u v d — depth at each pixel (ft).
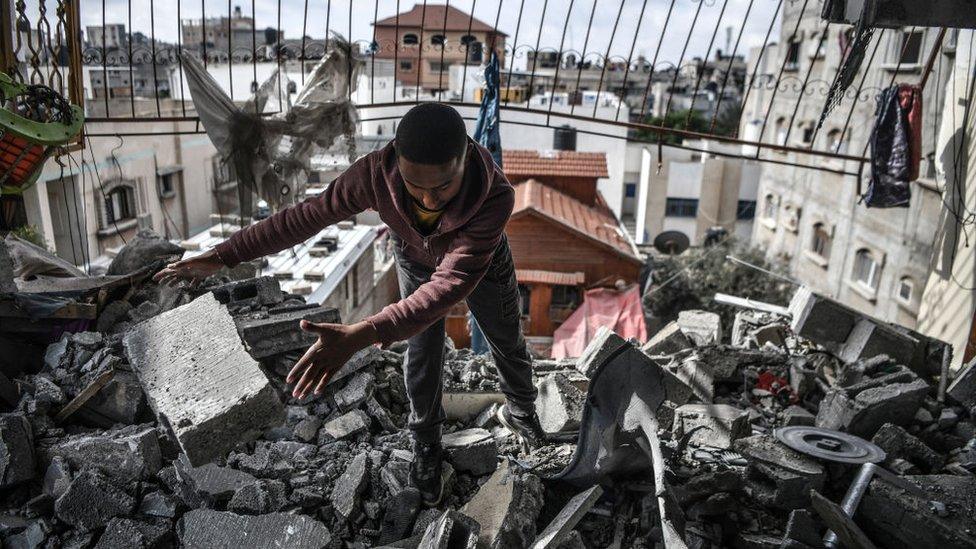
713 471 10.94
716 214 87.71
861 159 18.67
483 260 7.18
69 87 14.85
